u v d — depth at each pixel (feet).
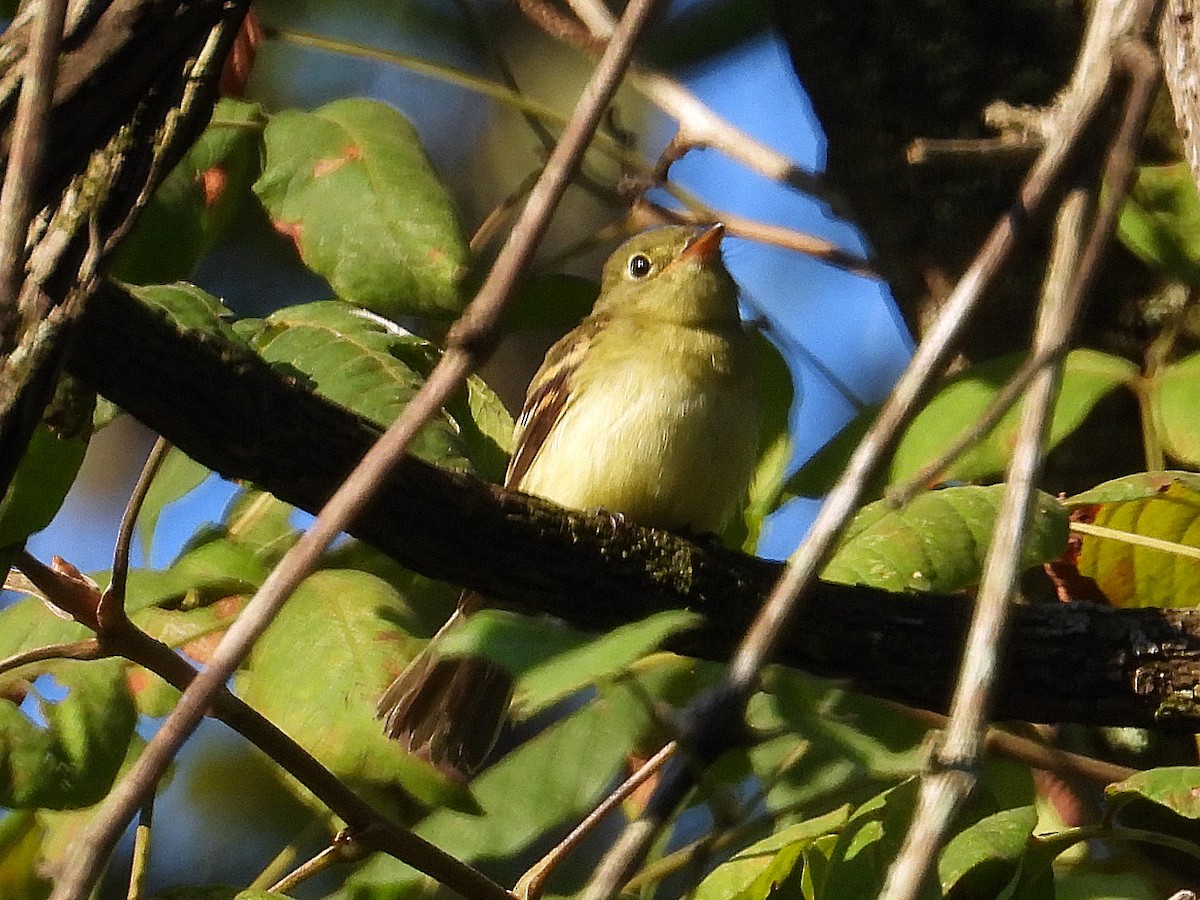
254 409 23.07
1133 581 30.63
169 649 22.76
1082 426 34.09
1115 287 33.71
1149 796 22.41
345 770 25.66
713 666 28.71
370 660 26.58
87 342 21.77
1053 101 33.40
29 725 26.05
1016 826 22.61
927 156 21.68
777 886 25.23
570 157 17.81
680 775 15.51
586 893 15.03
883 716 28.17
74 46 18.30
